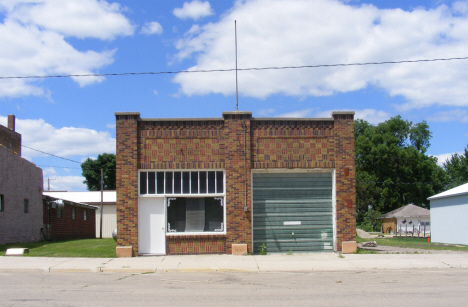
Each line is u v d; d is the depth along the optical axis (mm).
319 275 12984
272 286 11000
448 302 8773
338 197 17391
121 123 17047
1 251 19000
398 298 9227
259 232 17359
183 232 17062
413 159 64812
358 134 72062
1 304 8562
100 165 71312
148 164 17047
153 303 8734
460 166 69812
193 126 17281
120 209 16828
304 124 17516
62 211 32250
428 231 55094
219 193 17219
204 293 9953
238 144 17219
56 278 12383
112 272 13836
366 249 19969
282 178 17656
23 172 25672
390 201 64188
